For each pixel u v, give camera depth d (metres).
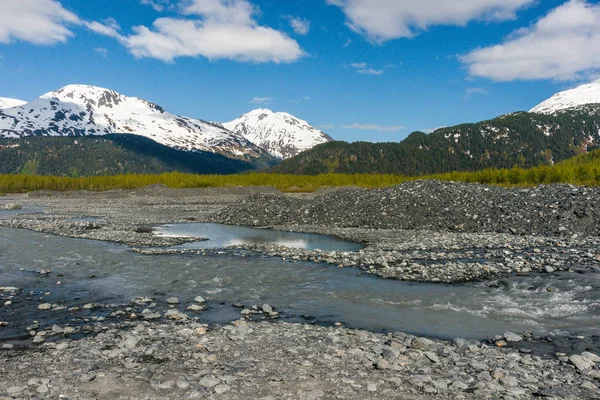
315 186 150.62
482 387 8.38
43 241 30.94
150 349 10.42
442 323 13.31
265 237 34.97
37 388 7.98
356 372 9.14
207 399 7.66
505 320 13.49
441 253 24.44
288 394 7.95
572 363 9.79
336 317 14.02
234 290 17.44
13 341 11.30
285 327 12.70
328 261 23.20
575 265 20.62
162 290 17.45
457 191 41.16
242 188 115.31
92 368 9.15
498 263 21.56
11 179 132.62
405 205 40.81
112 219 49.94
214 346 10.81
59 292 17.03
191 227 42.44
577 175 96.56
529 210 35.22
